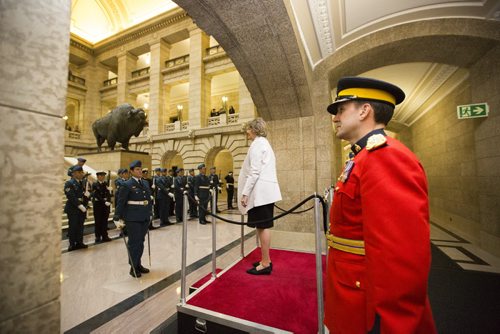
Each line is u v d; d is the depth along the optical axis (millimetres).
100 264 4215
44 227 783
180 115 18156
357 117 1170
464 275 3811
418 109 9734
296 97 4523
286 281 2678
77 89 20719
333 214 1203
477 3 4168
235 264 3275
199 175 8352
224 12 3010
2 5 712
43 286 775
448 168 7688
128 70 20094
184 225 2355
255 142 2854
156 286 3311
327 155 5312
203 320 2072
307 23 4043
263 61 3824
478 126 5348
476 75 5234
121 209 3699
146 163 11672
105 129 11555
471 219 6227
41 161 781
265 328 1833
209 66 16125
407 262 771
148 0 19531
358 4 4164
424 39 4770
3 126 701
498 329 2385
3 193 693
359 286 1008
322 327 1713
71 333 2271
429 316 937
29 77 762
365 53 5199
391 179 877
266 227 2871
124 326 2389
